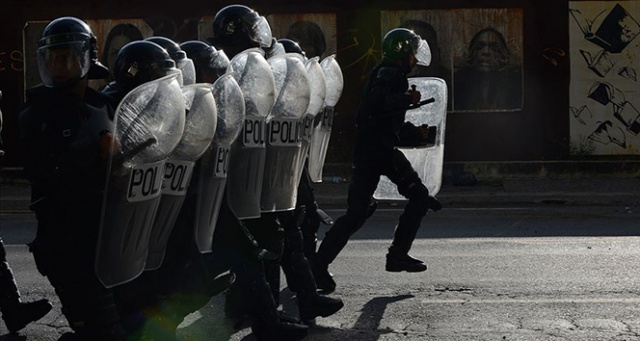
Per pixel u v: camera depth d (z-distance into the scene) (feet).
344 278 51.47
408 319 42.70
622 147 102.94
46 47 28.17
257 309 36.06
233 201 34.99
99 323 28.63
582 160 102.37
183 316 32.53
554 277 50.75
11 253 61.16
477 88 103.30
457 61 103.09
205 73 35.04
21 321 40.42
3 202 91.56
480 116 103.30
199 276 32.30
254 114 34.88
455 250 60.03
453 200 89.71
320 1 102.73
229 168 34.71
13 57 103.55
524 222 74.02
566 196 89.45
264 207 37.27
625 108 102.63
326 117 48.39
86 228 28.43
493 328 40.86
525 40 102.63
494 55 102.94
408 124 52.16
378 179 48.67
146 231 27.86
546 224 72.54
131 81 30.42
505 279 50.52
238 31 39.81
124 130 26.61
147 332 30.78
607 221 74.02
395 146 52.01
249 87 34.65
